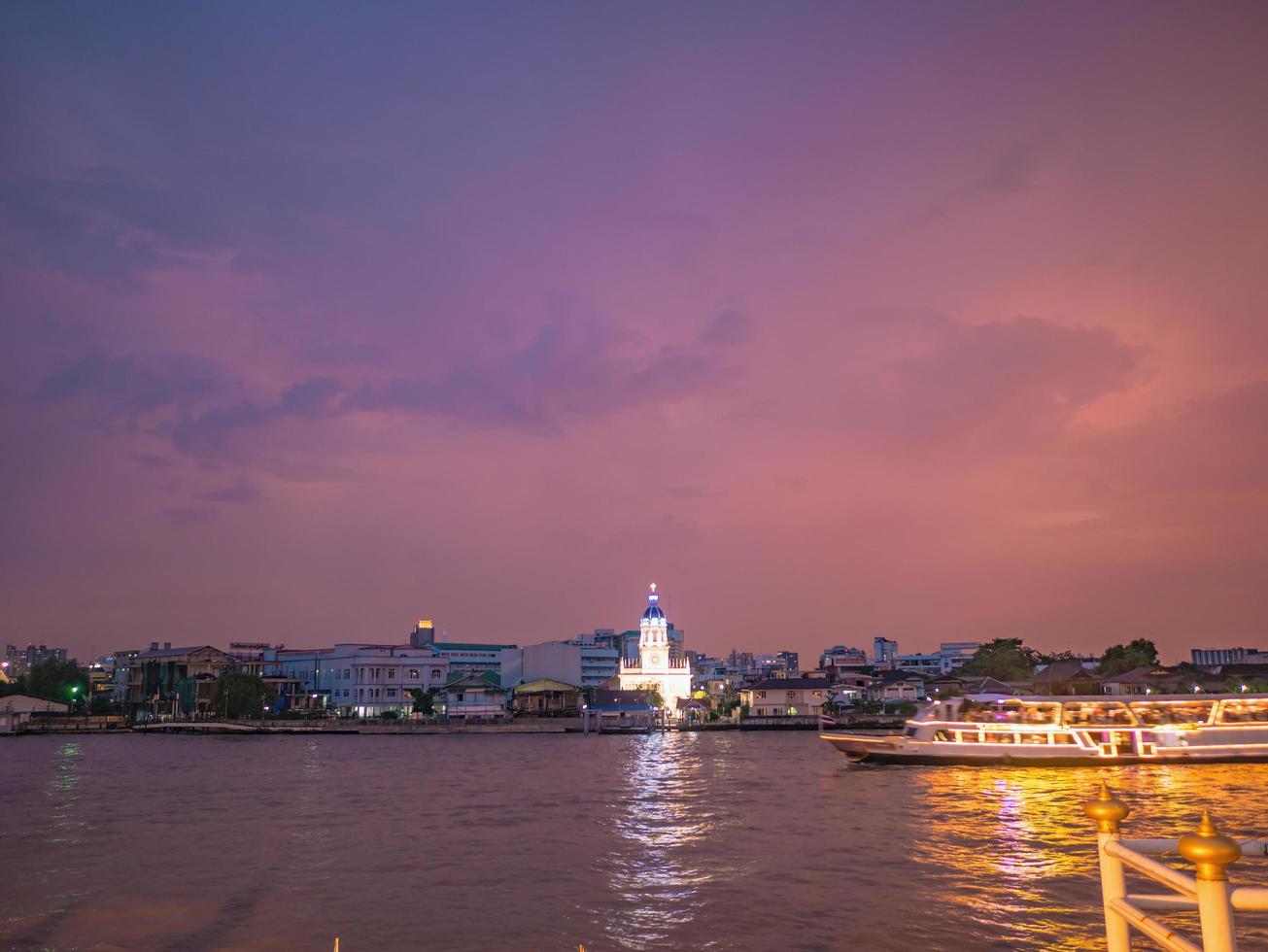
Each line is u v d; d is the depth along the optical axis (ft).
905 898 82.64
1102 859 21.62
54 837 127.85
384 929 76.23
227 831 132.98
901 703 522.88
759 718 505.25
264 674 594.65
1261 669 512.22
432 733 472.44
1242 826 123.13
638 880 93.86
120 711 584.40
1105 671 542.16
